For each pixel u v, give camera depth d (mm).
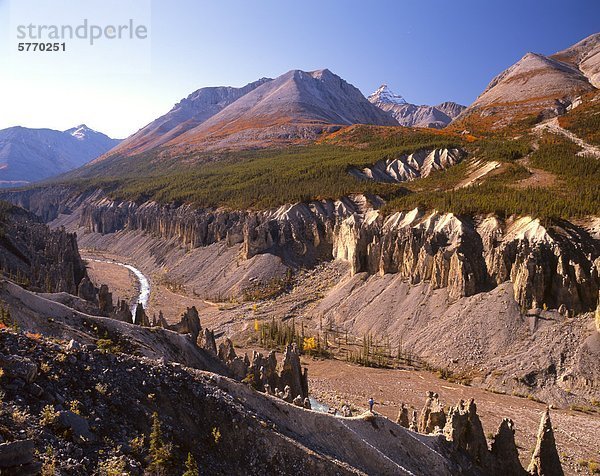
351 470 41594
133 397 33594
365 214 182375
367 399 92125
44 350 32688
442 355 108812
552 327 102375
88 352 35125
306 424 45219
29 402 27156
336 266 171500
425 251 131875
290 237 186750
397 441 51000
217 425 36688
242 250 189625
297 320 141000
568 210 122750
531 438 75438
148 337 59969
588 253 109500
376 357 113688
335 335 128625
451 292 122312
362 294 140750
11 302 49156
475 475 52812
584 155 181500
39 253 143125
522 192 145375
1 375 27297
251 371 68312
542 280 107500
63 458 24469
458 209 140125
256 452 37062
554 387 92500
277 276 172125
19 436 23906
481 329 109188
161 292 179625
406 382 100875
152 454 29625
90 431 28281
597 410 86500
